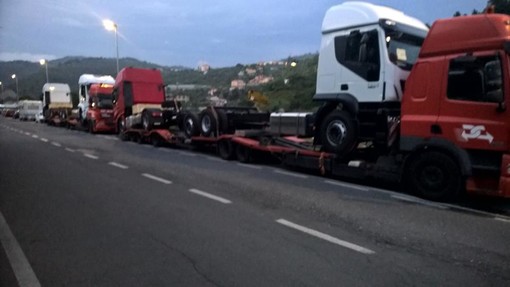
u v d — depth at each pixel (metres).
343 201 7.48
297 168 11.29
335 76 9.47
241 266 4.49
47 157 13.49
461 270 4.44
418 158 7.77
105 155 14.12
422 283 4.11
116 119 21.61
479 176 7.14
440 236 5.56
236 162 12.63
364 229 5.82
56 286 4.01
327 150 9.70
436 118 7.48
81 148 16.39
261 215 6.51
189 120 14.89
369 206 7.12
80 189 8.45
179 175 10.12
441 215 6.62
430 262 4.65
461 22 7.36
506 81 6.71
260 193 8.09
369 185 9.04
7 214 6.52
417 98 7.79
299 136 11.16
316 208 6.95
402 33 8.91
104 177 9.83
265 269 4.41
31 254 4.83
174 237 5.44
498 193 6.86
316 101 9.90
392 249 5.05
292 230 5.75
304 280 4.15
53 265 4.51
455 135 7.23
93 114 24.95
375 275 4.29
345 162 9.40
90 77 28.45
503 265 4.59
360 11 9.05
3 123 42.84
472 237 5.54
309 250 4.98
